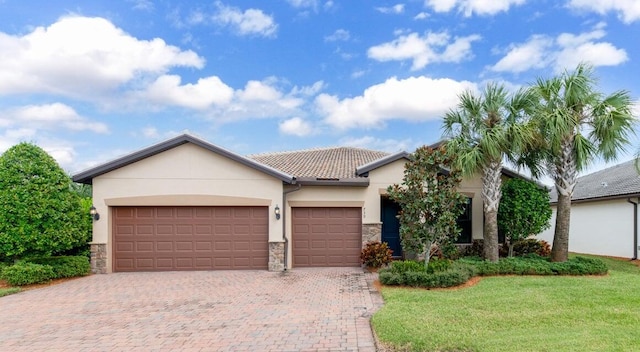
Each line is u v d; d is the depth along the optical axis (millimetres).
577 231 22031
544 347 6375
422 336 7027
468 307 8883
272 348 6934
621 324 7605
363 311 9109
